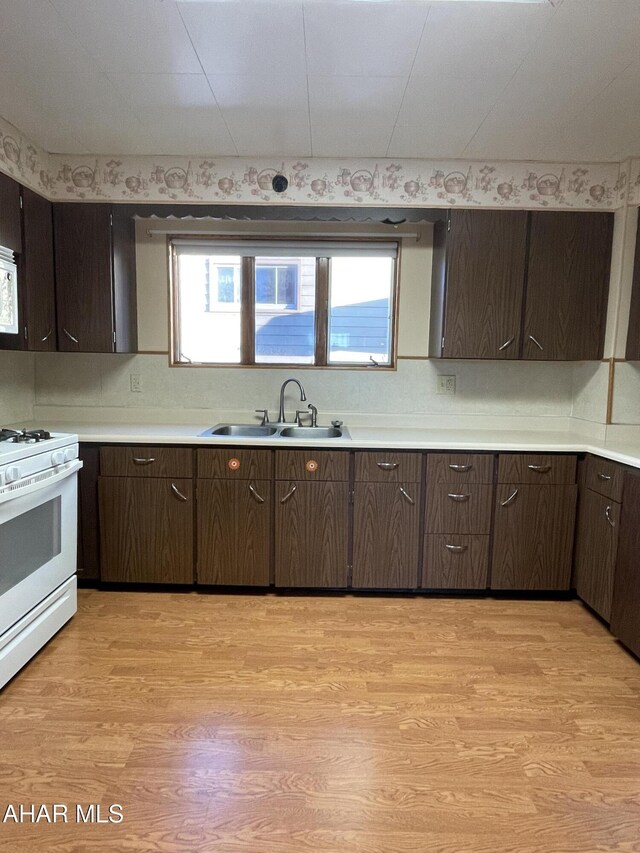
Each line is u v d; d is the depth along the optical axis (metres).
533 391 3.10
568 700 1.88
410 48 1.75
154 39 1.72
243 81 1.98
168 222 2.99
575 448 2.58
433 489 2.61
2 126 2.30
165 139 2.52
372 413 3.12
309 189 2.74
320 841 1.30
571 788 1.48
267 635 2.29
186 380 3.11
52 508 2.17
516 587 2.67
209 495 2.62
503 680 1.99
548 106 2.13
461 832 1.34
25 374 3.05
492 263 2.73
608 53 1.76
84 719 1.72
